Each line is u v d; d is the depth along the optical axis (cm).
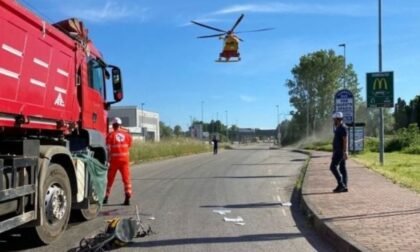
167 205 1327
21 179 793
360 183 1619
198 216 1157
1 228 736
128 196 1341
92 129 1158
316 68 10019
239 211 1229
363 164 2509
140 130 9138
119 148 1345
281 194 1554
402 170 2136
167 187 1744
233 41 2931
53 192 893
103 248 839
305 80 10162
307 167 2403
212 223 1071
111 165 1341
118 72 1307
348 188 1484
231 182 1906
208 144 7056
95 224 1069
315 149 5816
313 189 1470
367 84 2469
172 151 4394
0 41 732
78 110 1071
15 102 780
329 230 895
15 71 779
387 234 846
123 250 834
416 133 4422
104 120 1277
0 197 723
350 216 1012
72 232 986
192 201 1398
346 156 1397
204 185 1800
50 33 908
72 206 1058
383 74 2444
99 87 1232
